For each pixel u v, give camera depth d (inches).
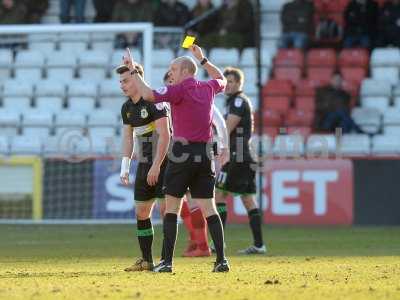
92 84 2930.6
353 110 2861.7
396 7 3031.5
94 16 3157.0
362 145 2669.8
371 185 2482.8
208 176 1234.0
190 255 1622.8
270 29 3157.0
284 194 2502.5
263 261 1482.5
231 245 1876.2
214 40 3006.9
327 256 1589.6
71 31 2672.2
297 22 3046.3
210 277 1173.1
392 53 3004.4
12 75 2997.0
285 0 3193.9
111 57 2994.6
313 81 2938.0
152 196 1311.5
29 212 2546.8
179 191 1226.0
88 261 1504.7
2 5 3095.5
